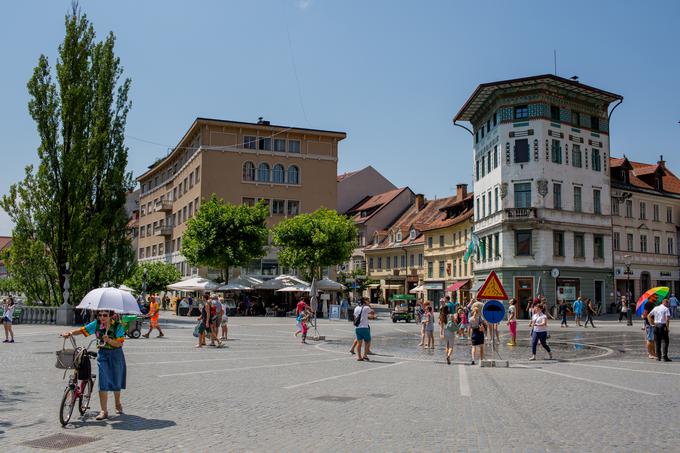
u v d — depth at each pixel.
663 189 60.84
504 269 49.19
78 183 37.69
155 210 85.19
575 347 24.53
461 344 25.95
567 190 49.84
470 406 10.85
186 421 9.48
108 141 39.16
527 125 49.38
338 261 54.62
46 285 38.25
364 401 11.34
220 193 63.06
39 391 12.25
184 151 71.62
